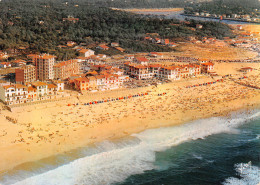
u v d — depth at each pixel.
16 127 168.75
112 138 168.25
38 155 146.88
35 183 129.12
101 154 153.00
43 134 164.75
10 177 130.62
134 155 156.00
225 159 157.25
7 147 150.12
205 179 141.00
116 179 138.00
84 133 170.12
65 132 169.12
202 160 155.88
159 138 173.00
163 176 142.12
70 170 139.75
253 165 152.25
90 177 137.38
